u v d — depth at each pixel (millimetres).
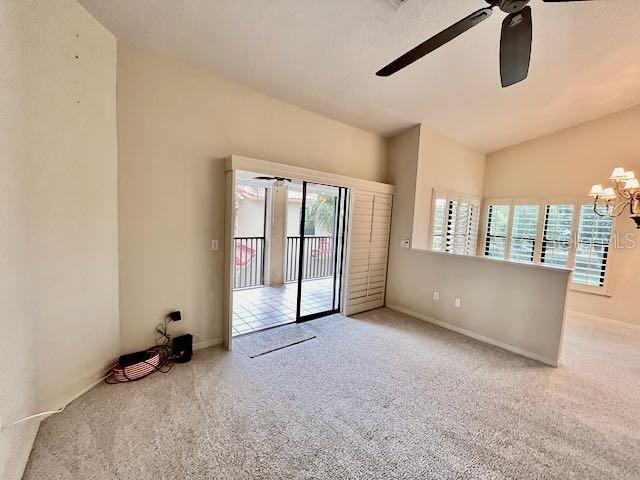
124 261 2277
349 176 3818
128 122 2213
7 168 1306
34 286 1594
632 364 2740
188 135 2518
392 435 1722
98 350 2111
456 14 2021
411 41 2252
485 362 2695
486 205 5184
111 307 2203
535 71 2850
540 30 2307
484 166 5184
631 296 3770
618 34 2352
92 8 1842
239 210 6375
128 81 2189
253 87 2857
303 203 3531
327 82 2807
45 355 1713
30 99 1513
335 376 2367
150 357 2314
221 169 2730
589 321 3980
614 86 3209
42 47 1582
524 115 3799
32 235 1562
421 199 4012
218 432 1688
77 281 1909
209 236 2727
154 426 1715
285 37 2174
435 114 3607
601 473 1502
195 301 2701
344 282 3867
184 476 1394
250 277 5262
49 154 1666
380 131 4023
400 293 4109
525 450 1641
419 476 1444
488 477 1455
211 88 2615
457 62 2598
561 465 1545
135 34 2084
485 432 1775
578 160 4176
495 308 3090
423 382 2324
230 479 1389
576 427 1846
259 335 3154
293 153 3244
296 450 1579
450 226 4516
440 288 3609
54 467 1412
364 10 1947
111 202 2150
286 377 2324
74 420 1735
